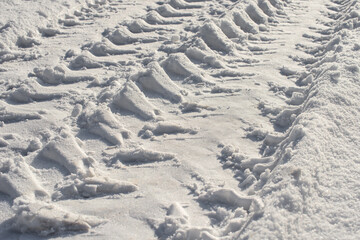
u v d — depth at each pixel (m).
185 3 2.93
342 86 1.84
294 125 1.74
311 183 1.50
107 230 1.49
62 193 1.60
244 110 1.95
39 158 1.73
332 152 1.61
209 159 1.72
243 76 2.16
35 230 1.49
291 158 1.56
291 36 2.51
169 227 1.48
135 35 2.49
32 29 2.49
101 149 1.77
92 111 1.91
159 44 2.42
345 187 1.51
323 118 1.70
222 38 2.37
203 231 1.43
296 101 1.97
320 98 1.79
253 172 1.65
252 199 1.51
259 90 2.06
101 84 2.12
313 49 2.36
